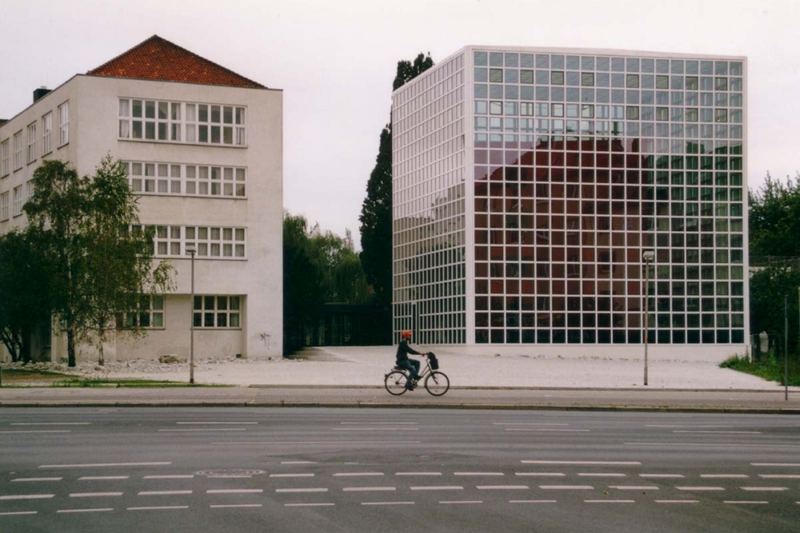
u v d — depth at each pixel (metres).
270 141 58.56
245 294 57.47
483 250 63.53
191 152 57.19
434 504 11.82
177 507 11.52
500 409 28.12
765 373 45.44
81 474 14.04
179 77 58.16
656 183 65.69
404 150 74.69
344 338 78.12
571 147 65.06
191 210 56.94
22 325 52.47
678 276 65.31
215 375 40.97
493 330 63.25
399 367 30.95
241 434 19.66
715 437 20.66
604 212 64.94
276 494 12.44
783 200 94.62
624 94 65.94
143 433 19.77
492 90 64.69
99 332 46.78
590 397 31.11
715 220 66.12
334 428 21.08
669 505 12.12
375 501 11.98
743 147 67.00
